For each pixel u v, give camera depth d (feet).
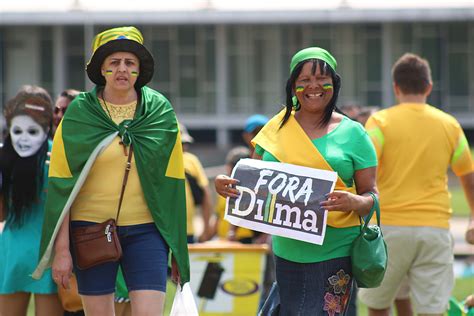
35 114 54.03
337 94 46.32
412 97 59.06
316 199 44.83
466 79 327.88
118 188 46.24
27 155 53.98
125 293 54.13
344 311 46.78
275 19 314.55
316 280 46.09
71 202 45.65
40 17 311.88
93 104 46.60
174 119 47.73
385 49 326.65
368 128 58.90
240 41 330.95
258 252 69.51
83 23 311.68
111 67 46.57
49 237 45.93
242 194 46.09
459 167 59.82
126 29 47.03
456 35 326.24
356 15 314.35
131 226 46.34
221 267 69.62
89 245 45.91
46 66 326.85
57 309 55.31
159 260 46.39
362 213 44.98
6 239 55.06
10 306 55.57
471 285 94.99
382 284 59.00
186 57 331.98
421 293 58.65
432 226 57.98
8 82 327.06
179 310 47.21
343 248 46.01
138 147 46.39
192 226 85.40
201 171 87.30
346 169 45.68
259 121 77.15
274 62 330.75
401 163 58.18
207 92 333.42
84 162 45.78
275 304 47.19
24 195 54.08
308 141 45.93
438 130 58.39
